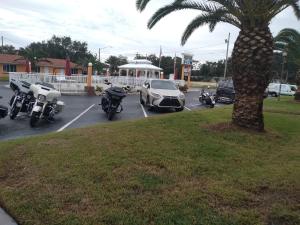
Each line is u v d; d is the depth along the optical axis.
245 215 4.35
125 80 33.25
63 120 13.41
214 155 6.64
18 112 12.66
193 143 7.27
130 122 9.62
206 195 4.86
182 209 4.48
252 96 8.53
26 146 7.18
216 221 4.21
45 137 7.98
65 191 5.03
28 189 5.14
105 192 4.96
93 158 6.24
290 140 8.41
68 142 7.40
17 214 4.49
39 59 61.81
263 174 5.75
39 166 5.98
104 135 7.93
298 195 4.96
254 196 4.91
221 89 26.94
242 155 6.77
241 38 8.44
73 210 4.52
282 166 6.27
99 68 70.19
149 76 43.00
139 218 4.30
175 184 5.25
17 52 75.19
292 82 63.12
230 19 9.11
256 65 8.31
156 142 7.28
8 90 27.91
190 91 42.50
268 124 10.23
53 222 4.26
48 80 28.30
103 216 4.34
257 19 8.23
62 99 22.52
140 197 4.82
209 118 10.16
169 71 85.62
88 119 14.04
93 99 23.67
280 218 4.30
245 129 8.60
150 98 18.34
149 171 5.70
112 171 5.67
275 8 8.15
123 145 7.04
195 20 10.14
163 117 10.12
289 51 23.91
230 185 5.24
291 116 12.54
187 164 6.04
